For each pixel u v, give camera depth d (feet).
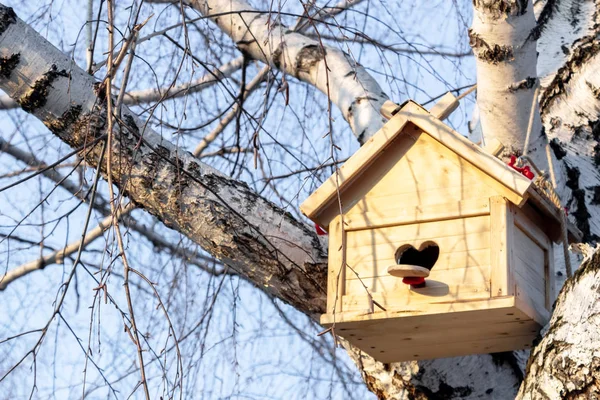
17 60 13.52
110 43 11.80
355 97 16.07
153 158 13.53
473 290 11.85
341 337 13.57
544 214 12.77
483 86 14.14
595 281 11.22
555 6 16.76
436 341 12.82
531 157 14.29
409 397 13.71
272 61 17.06
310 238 13.78
